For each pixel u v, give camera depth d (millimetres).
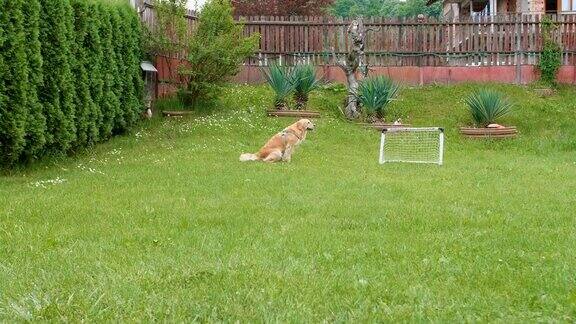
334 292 4770
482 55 22938
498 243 6488
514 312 4328
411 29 22938
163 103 19391
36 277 5129
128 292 4652
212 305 4395
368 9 65938
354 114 19797
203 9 19234
